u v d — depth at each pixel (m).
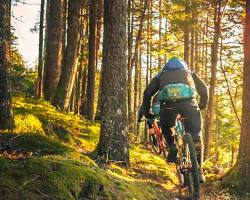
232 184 8.62
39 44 16.83
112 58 8.45
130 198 5.31
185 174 6.09
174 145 6.05
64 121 11.29
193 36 28.83
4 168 4.31
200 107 6.38
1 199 3.89
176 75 5.93
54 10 17.03
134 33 28.28
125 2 8.53
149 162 10.11
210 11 21.55
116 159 8.34
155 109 6.82
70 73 15.95
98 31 23.92
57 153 6.23
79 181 4.64
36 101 12.53
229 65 23.06
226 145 44.41
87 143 10.59
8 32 7.59
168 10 23.53
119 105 8.45
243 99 9.04
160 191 7.35
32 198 4.06
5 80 7.57
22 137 6.61
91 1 20.25
